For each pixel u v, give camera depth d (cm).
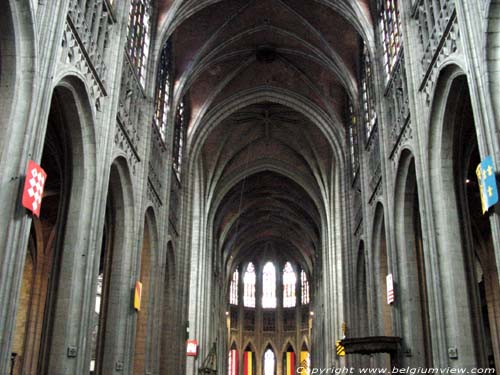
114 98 2025
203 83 3941
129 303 2272
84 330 1706
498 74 1295
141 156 2522
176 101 3338
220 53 3647
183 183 3806
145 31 2695
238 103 4097
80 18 1728
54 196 3080
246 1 3297
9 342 1200
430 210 1753
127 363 2209
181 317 3500
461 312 1616
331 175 4700
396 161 2289
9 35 1333
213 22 3353
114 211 2336
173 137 3434
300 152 4866
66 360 1639
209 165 4797
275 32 3588
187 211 3775
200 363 4456
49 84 1409
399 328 2169
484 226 2698
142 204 2447
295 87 4031
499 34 1304
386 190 2400
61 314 1678
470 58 1370
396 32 2353
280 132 4778
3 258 1216
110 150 1969
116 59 2075
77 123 1800
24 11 1350
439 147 1772
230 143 4794
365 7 2841
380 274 2736
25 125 1319
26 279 3108
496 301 2667
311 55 3653
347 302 3647
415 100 1933
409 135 2094
